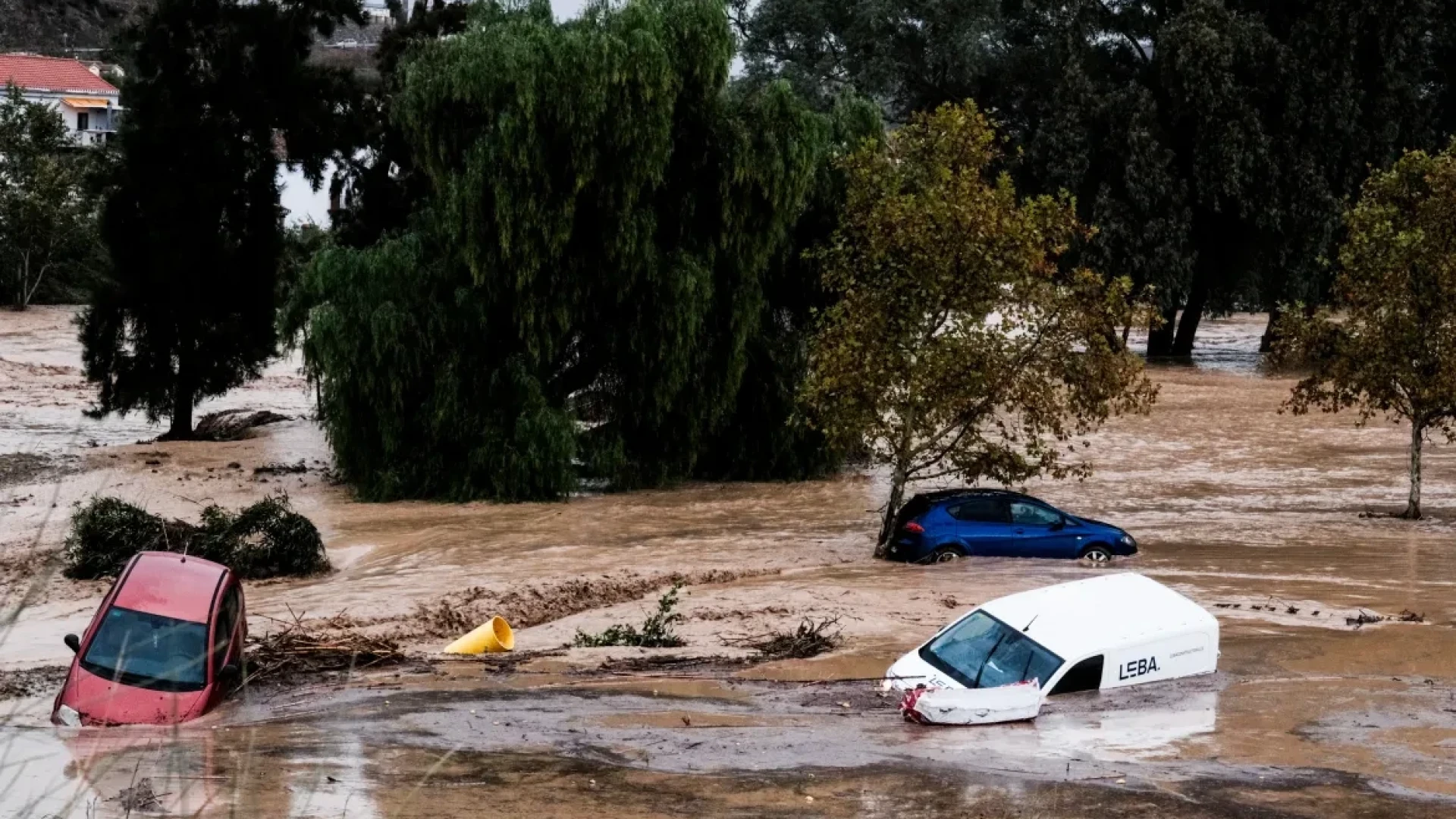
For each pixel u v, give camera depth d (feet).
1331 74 388.16
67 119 586.45
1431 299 183.52
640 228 219.00
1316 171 390.21
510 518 198.49
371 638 114.62
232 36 264.93
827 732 77.20
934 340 167.73
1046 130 408.26
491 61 211.82
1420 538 172.04
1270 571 147.02
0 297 533.55
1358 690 90.33
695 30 221.66
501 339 222.48
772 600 131.75
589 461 224.53
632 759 68.18
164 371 280.51
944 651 91.40
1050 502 204.54
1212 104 375.45
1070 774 66.80
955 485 227.61
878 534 182.91
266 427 302.25
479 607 132.87
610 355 226.79
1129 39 435.12
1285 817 59.21
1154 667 91.86
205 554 154.30
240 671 84.74
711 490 227.81
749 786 62.59
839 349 167.73
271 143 276.21
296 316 231.71
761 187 223.51
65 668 103.35
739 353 228.02
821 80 449.89
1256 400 328.70
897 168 180.96
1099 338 165.37
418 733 73.72
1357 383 190.49
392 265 216.13
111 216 271.90
